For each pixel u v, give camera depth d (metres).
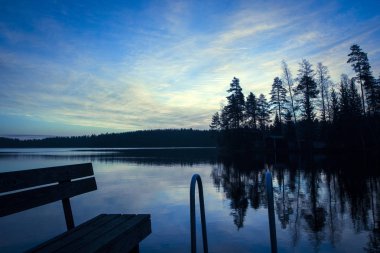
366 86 37.84
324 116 44.75
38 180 3.39
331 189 12.27
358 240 6.05
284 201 10.17
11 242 6.19
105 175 19.36
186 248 5.69
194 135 155.75
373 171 17.61
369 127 38.47
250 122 56.78
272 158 34.22
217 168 23.38
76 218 8.22
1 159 37.84
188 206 9.59
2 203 2.86
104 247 2.55
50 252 2.37
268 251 5.53
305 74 43.12
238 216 8.19
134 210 9.12
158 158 39.62
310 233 6.57
